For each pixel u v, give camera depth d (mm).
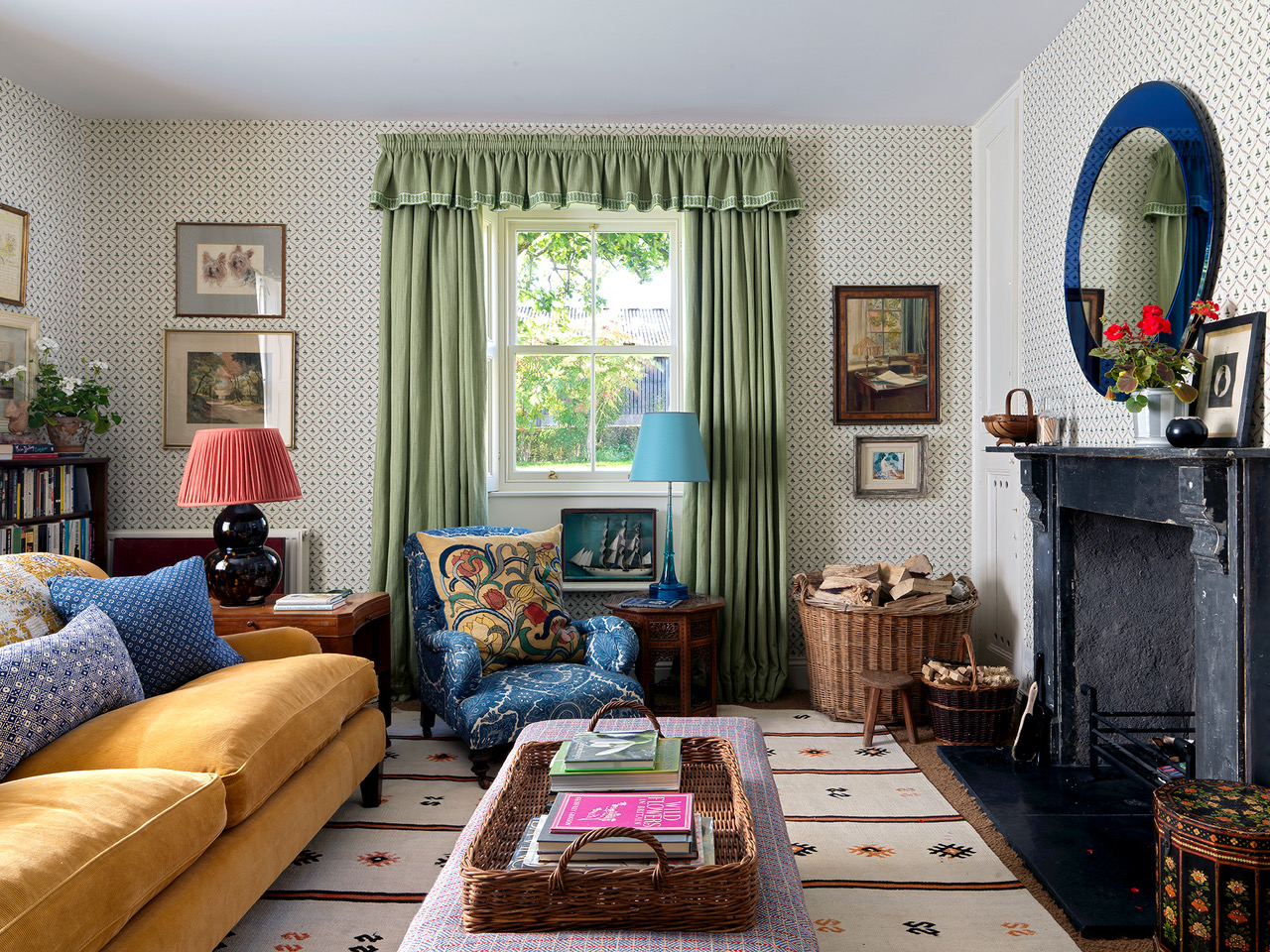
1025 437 3201
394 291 4012
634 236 4375
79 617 2105
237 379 4102
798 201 4051
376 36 3230
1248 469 1906
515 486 4352
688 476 3613
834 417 4188
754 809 1646
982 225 4059
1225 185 2252
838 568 3727
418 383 3986
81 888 1312
